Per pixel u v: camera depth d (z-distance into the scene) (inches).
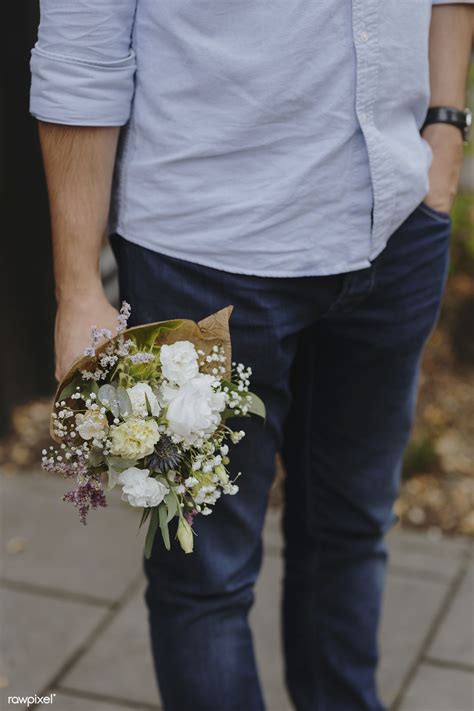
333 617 83.1
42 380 139.9
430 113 72.5
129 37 61.6
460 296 151.2
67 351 63.9
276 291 64.4
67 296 64.3
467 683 96.8
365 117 62.6
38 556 113.3
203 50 59.6
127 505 122.6
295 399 77.4
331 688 85.1
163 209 63.1
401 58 63.6
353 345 72.9
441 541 118.0
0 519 119.3
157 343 60.4
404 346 72.8
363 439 76.6
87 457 55.8
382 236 66.1
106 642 100.9
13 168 128.9
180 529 56.1
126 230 65.1
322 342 73.8
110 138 62.9
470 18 72.0
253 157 61.7
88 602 106.5
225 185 62.1
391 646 101.3
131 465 55.6
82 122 61.2
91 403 57.2
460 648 101.1
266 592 108.3
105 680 96.0
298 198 62.2
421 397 143.4
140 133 63.0
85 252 63.8
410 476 128.3
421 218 70.4
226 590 70.3
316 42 59.9
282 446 80.4
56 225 63.8
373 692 85.8
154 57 61.3
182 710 72.5
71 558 113.1
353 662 84.4
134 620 104.0
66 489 125.3
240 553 70.7
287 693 90.2
